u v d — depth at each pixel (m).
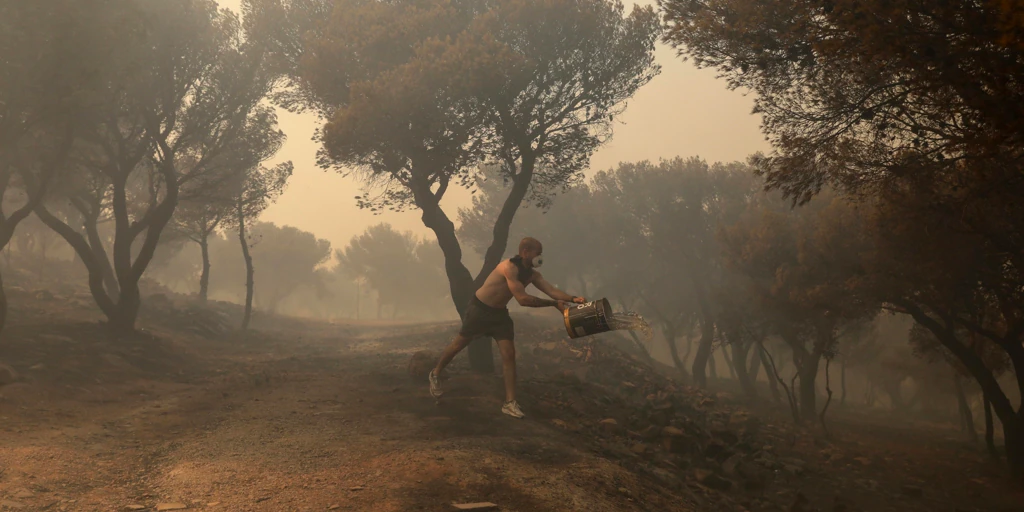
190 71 15.62
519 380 10.62
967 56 5.74
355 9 12.27
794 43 7.64
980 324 14.30
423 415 7.37
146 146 15.35
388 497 4.06
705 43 8.06
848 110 8.02
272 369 12.57
